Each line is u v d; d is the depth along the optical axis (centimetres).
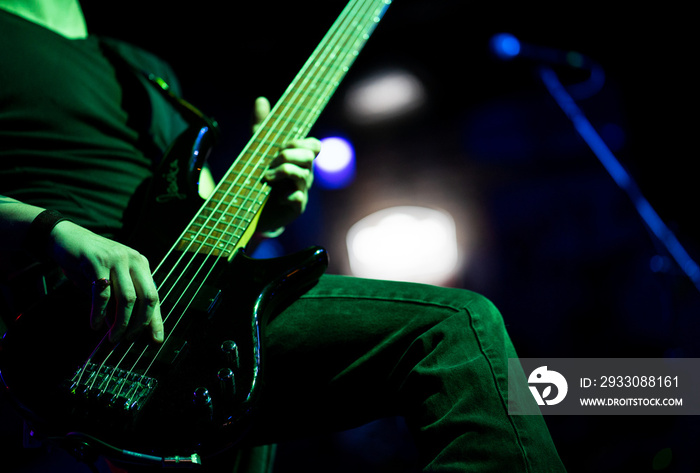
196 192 112
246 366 81
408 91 456
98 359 79
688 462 242
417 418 86
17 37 118
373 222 450
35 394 75
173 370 79
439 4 429
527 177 441
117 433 72
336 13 406
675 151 385
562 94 345
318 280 107
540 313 407
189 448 73
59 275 102
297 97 137
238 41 402
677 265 286
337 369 96
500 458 76
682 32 382
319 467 285
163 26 359
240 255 101
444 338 91
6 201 89
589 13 405
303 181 118
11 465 100
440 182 462
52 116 114
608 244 399
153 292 81
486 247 440
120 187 119
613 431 269
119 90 133
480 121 460
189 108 134
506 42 338
